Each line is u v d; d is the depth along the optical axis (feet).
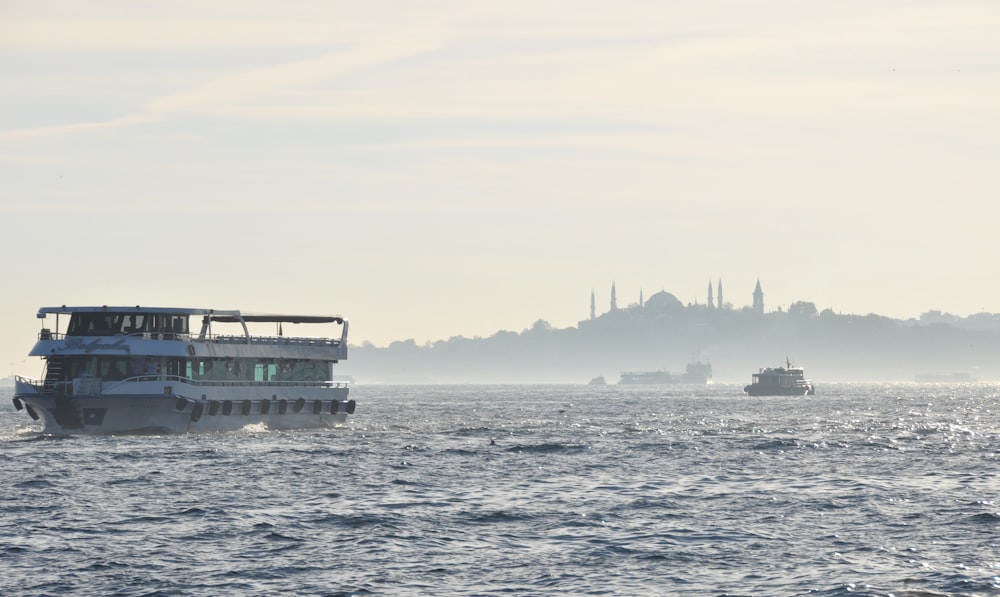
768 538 558.97
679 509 649.61
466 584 466.70
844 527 590.14
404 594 450.71
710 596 448.65
